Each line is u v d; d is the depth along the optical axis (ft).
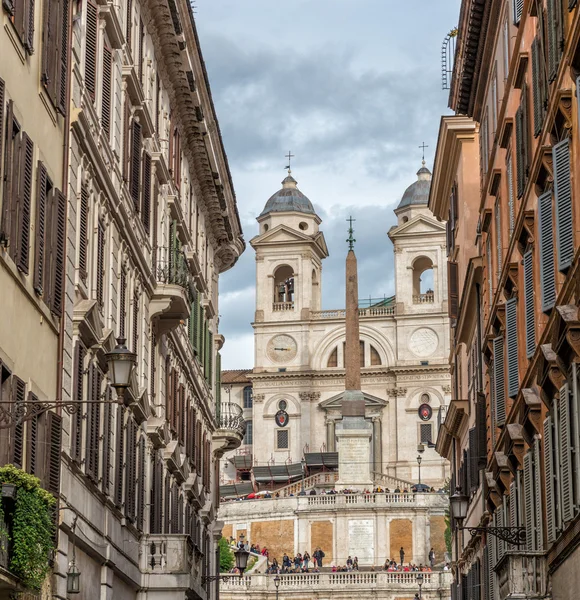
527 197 107.34
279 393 455.63
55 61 92.58
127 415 126.11
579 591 82.69
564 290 85.51
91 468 108.27
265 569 341.00
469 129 185.78
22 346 85.46
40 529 79.30
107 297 116.78
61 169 96.99
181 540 138.00
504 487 130.31
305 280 463.42
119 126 123.54
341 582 317.63
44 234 90.58
